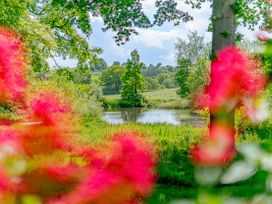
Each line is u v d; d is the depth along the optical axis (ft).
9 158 6.87
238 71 5.90
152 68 526.16
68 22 71.20
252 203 3.88
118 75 376.89
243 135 50.80
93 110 100.68
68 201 7.07
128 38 50.34
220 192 4.19
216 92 5.99
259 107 5.01
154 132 61.87
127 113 190.39
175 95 311.88
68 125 53.21
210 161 4.12
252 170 3.76
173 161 35.29
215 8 37.83
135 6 48.67
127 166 7.22
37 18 75.56
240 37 41.29
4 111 58.39
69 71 80.94
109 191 6.86
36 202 6.76
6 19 58.13
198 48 252.21
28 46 64.49
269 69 6.07
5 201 6.54
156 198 23.18
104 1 49.85
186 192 24.58
